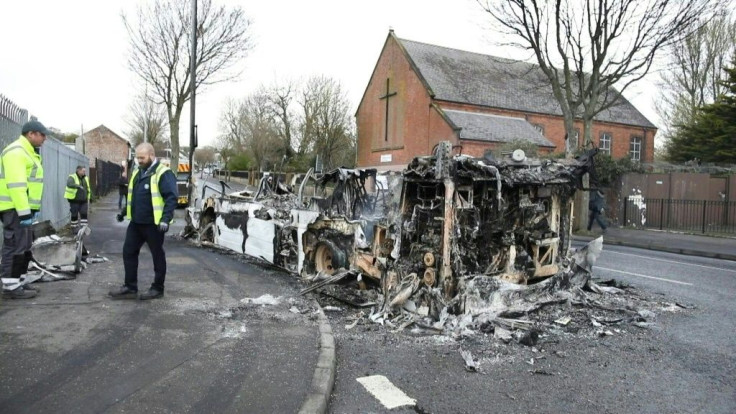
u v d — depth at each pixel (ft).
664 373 16.42
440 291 20.63
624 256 43.16
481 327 19.95
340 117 144.46
